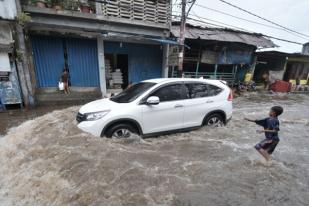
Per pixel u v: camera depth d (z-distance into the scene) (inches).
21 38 361.7
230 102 259.4
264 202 133.7
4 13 339.6
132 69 552.1
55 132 227.3
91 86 491.2
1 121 298.4
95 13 451.2
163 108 212.2
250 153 202.5
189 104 227.8
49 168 164.7
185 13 437.4
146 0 499.2
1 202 137.6
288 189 148.1
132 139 202.4
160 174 158.4
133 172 158.2
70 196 133.8
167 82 223.3
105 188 139.9
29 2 383.2
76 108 367.2
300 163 188.9
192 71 676.7
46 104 402.9
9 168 175.3
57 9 402.6
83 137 190.5
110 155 177.5
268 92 735.1
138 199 130.3
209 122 247.8
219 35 609.6
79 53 467.5
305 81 886.4
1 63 344.2
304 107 500.1
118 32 475.8
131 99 210.4
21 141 220.5
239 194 140.2
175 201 130.3
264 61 828.6
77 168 160.7
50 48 437.4
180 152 196.9
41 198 136.9
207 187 145.9
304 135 273.0
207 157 190.5
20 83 370.9
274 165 181.0
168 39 544.4
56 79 451.8
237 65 708.0
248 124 301.7
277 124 176.1
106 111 192.9
